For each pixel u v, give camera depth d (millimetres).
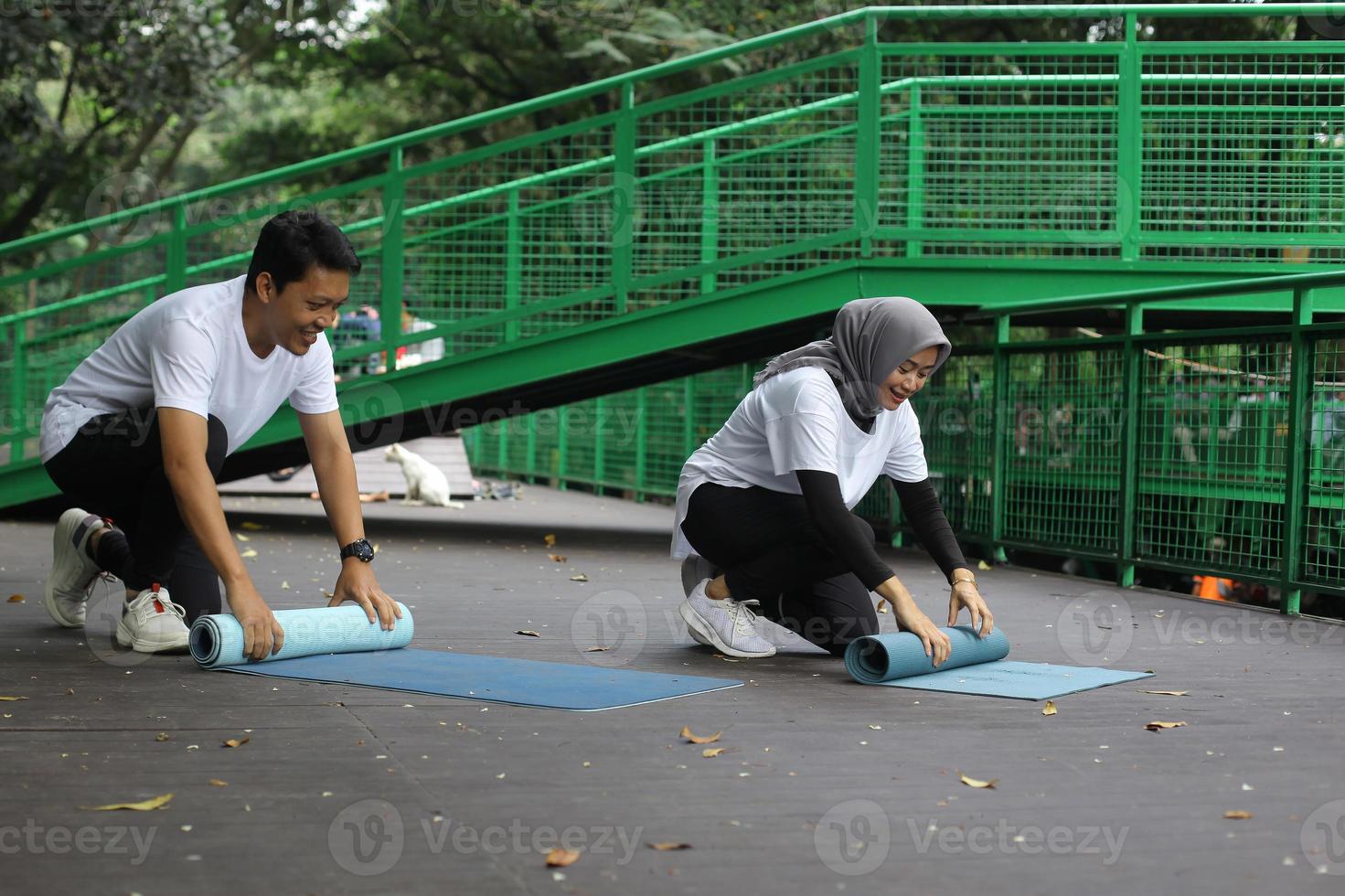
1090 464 6449
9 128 13445
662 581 6031
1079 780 2439
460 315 7516
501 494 12570
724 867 1926
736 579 3822
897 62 7160
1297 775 2492
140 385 3627
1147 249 7270
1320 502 5078
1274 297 7008
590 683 3314
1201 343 5734
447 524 9242
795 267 7637
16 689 3129
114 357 3658
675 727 2844
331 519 3824
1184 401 5840
